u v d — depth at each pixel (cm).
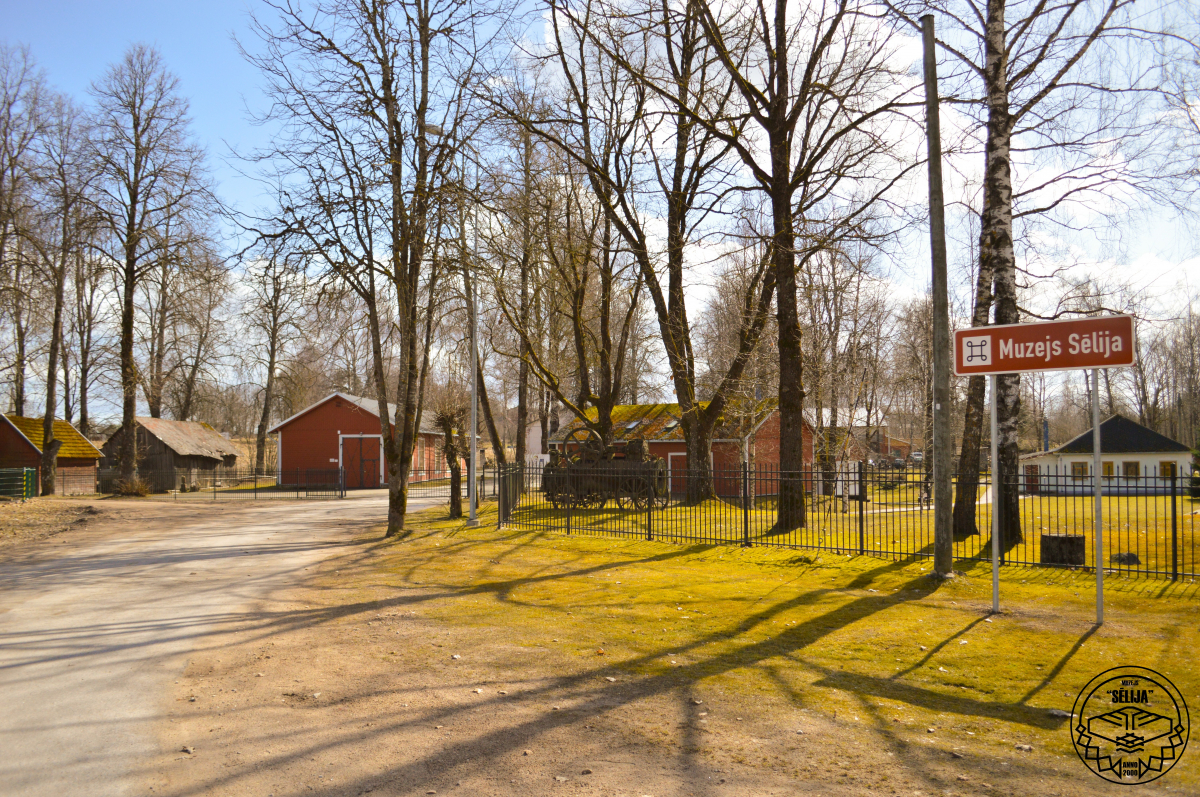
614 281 2739
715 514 1956
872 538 1523
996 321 1309
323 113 1753
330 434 4794
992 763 473
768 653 737
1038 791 433
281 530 2088
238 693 636
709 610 935
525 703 603
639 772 469
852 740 516
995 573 882
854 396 3244
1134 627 787
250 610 980
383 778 464
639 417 4122
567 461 2439
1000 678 640
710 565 1297
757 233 1842
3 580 1245
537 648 770
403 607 990
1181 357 5616
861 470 1373
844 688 628
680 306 2425
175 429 4756
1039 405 5919
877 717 560
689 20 1784
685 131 2286
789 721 555
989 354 864
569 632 837
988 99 1343
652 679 661
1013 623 823
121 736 539
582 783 454
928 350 3638
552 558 1417
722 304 3494
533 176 2284
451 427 2352
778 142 1603
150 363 4672
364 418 4781
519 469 2309
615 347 4350
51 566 1403
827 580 1121
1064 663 673
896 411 5166
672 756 494
